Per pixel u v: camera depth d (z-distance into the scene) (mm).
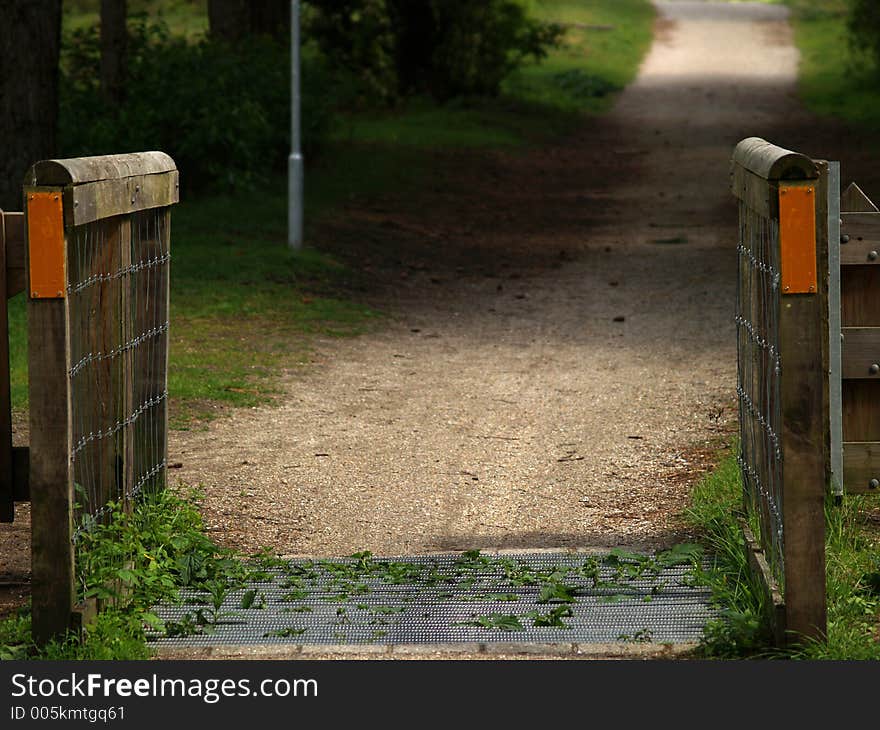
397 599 12633
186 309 29000
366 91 77125
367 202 48281
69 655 10805
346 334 27906
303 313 29531
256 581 13164
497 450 18859
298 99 36562
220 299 30109
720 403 21047
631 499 16047
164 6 108625
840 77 93562
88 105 45438
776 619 10820
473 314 31219
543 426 20250
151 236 13422
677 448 18391
